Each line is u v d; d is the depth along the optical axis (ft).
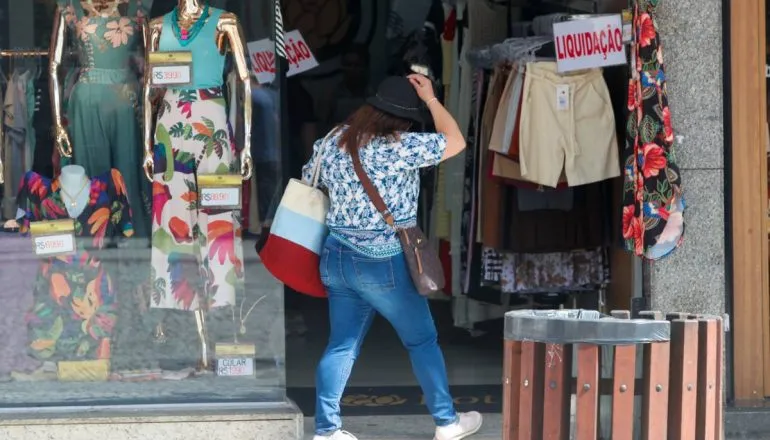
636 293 42.29
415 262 34.24
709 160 39.75
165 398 37.55
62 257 37.35
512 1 50.19
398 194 34.24
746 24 40.11
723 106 40.04
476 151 48.98
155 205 37.42
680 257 39.99
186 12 36.83
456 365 51.39
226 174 37.27
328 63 61.77
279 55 37.27
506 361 27.43
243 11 37.04
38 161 37.17
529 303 54.60
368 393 45.80
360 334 35.99
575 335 25.64
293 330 59.06
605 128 43.47
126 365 37.52
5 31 36.81
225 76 37.14
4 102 36.88
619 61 40.57
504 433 27.48
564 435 25.94
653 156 38.45
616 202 46.29
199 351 37.60
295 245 35.04
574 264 47.78
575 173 43.39
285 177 52.95
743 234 40.60
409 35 60.70
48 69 36.99
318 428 35.88
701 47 39.47
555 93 43.34
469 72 50.29
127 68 37.19
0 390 37.19
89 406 37.35
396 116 34.17
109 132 37.24
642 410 25.88
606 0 45.03
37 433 36.01
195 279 37.55
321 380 35.78
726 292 40.32
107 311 37.52
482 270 49.01
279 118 37.29
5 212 37.11
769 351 41.09
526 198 46.60
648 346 25.67
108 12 36.99
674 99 39.65
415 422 40.98
